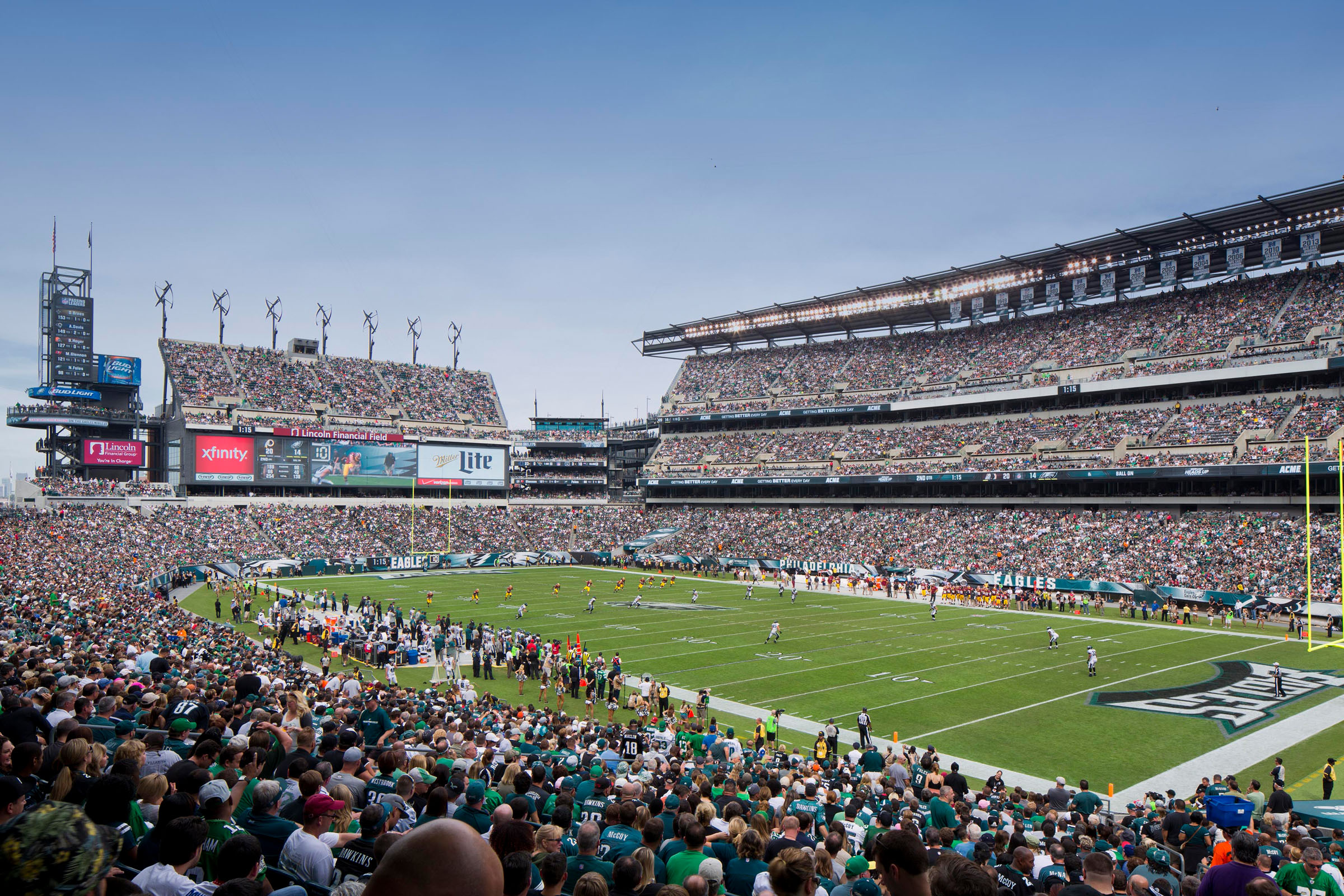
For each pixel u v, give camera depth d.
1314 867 9.89
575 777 13.60
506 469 104.00
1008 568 69.44
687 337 108.75
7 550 59.22
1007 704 32.78
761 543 87.81
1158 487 70.50
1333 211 62.84
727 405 104.62
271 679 23.22
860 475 85.69
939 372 89.62
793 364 104.38
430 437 97.75
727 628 50.94
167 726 11.91
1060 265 77.69
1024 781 24.16
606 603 61.81
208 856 6.46
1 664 15.03
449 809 8.89
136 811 6.88
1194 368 69.75
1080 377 77.44
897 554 76.94
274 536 81.12
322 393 97.38
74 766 7.22
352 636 40.56
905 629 50.75
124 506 77.62
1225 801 13.73
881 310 91.44
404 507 95.12
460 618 53.22
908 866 4.11
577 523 103.19
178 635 31.17
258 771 9.00
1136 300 81.94
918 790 18.09
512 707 31.41
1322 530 57.81
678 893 5.71
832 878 8.58
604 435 120.25
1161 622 54.44
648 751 19.75
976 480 77.75
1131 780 24.31
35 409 79.75
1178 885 11.55
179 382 87.25
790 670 38.91
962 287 83.69
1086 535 69.19
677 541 93.88
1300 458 60.44
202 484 84.25
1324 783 22.53
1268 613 54.12
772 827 11.49
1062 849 10.79
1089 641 46.94
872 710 31.97
